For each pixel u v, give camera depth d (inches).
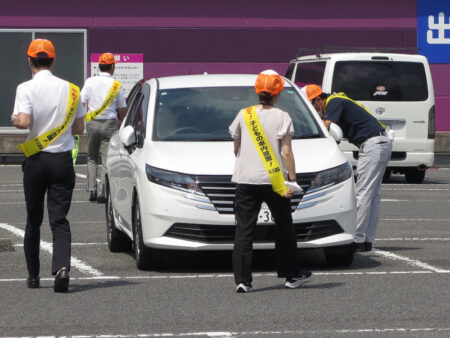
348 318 494.3
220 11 1827.0
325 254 659.4
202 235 622.8
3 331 468.8
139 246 646.5
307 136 684.1
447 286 584.1
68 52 1812.3
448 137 1667.1
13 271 642.8
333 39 1846.7
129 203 676.7
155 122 693.9
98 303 535.8
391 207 1024.9
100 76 1042.1
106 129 1045.2
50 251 732.7
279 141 562.3
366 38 1852.9
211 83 736.3
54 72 1808.6
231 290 574.9
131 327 476.1
